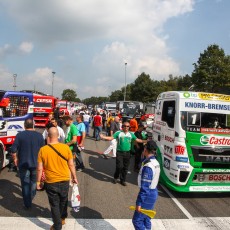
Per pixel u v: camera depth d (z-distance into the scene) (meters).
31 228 5.27
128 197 7.26
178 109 7.28
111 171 9.84
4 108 8.76
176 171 7.17
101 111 26.53
